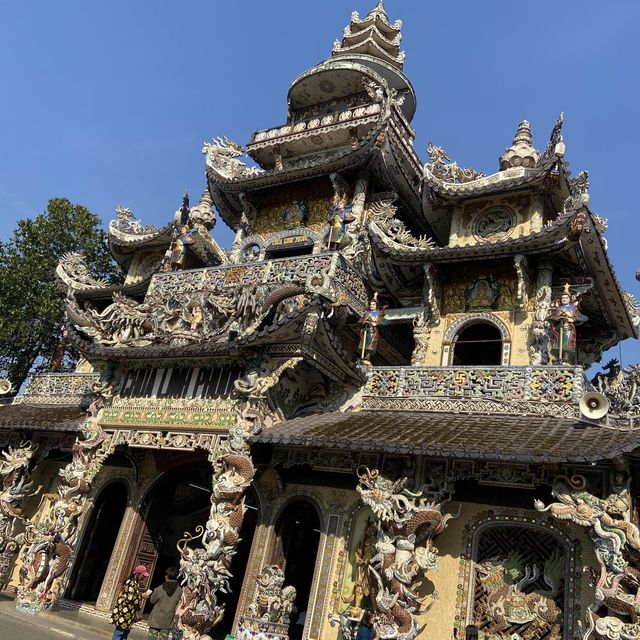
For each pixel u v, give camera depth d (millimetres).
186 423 16969
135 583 13422
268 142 27516
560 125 18891
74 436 20656
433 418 15766
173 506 22250
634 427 13031
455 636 12961
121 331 19672
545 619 12586
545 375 15578
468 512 14133
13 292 33062
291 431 15031
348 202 23781
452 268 19828
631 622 10664
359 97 28703
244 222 26047
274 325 15695
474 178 21438
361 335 18766
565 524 13125
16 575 20812
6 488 20359
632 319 20984
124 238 30797
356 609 13953
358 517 15773
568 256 18234
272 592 15188
